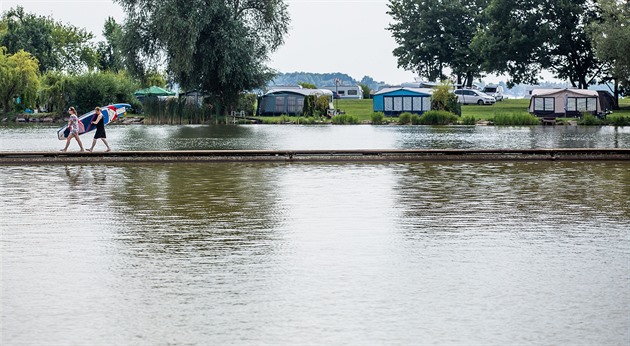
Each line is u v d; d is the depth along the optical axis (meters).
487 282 10.05
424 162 28.97
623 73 72.31
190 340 7.81
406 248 12.23
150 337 7.90
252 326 8.24
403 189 20.09
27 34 118.25
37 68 89.12
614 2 72.69
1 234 13.57
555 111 74.12
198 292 9.59
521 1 93.12
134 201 17.83
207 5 73.12
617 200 17.88
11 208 16.75
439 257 11.56
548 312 8.71
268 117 79.75
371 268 10.85
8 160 29.09
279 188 20.38
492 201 17.70
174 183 21.69
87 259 11.50
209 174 24.33
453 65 115.12
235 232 13.70
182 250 12.12
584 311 8.75
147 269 10.84
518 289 9.70
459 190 19.86
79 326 8.27
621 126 65.75
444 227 14.17
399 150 29.77
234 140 45.69
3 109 87.56
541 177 23.23
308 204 17.23
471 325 8.26
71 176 23.84
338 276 10.39
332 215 15.62
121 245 12.55
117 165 27.84
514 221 14.84
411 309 8.84
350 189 20.11
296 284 9.98
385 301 9.17
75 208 16.72
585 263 11.16
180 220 15.03
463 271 10.66
